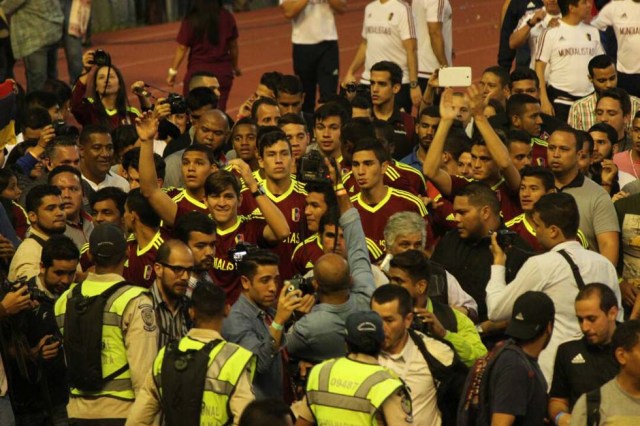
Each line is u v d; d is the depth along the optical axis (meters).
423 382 15.11
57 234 18.34
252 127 21.81
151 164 18.38
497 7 51.19
